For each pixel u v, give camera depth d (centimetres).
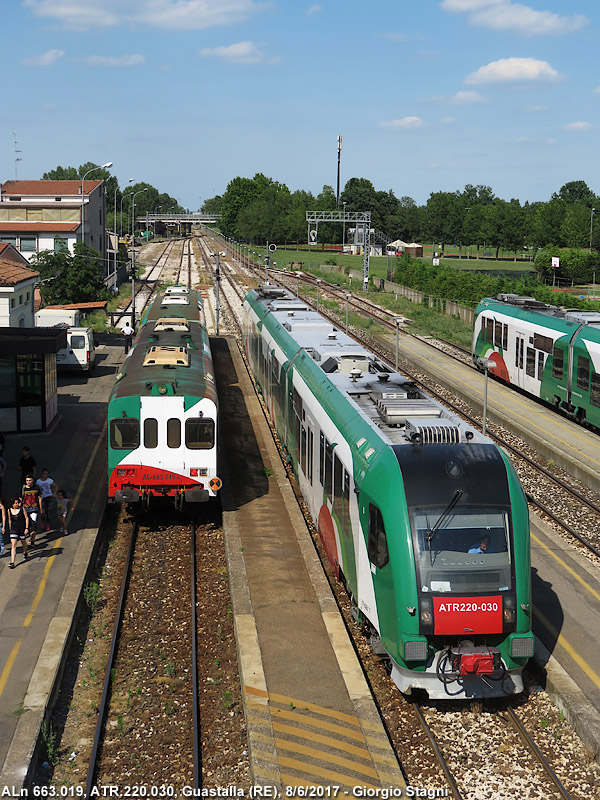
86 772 1134
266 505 2134
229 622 1556
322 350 2250
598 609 1560
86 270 5569
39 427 2747
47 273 5484
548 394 3200
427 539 1238
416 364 4216
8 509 1741
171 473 2019
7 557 1759
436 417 1509
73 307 4609
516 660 1254
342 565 1547
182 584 1723
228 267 10212
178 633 1520
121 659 1426
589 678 1313
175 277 8806
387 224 15038
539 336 3284
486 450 1340
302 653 1380
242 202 16625
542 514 2123
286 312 3234
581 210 11212
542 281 8812
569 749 1175
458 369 4122
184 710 1275
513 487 1298
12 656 1346
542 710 1268
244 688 1266
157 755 1170
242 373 3959
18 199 7606
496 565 1241
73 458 2483
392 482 1287
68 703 1296
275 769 1084
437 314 6288
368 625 1419
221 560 1850
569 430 2941
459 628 1214
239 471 2419
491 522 1264
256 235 14225
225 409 3209
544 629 1475
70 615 1493
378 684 1338
